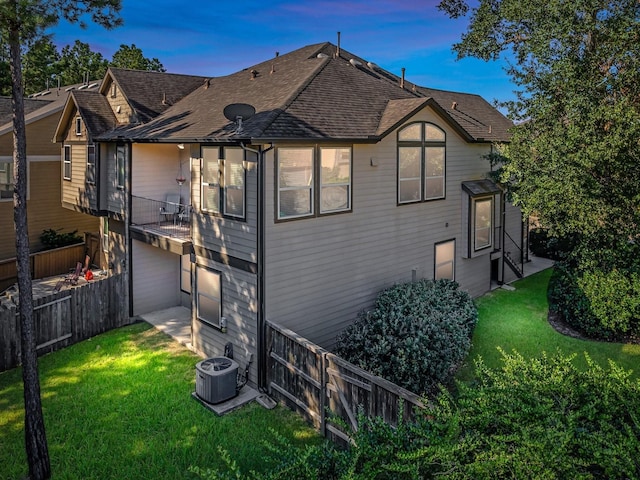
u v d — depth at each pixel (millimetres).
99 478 7844
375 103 13906
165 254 16062
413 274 14367
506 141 17000
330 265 12086
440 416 5621
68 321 13242
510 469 4594
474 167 16391
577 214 12266
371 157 12742
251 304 11023
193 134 12086
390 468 4777
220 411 9766
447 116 14477
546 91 13117
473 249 16016
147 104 16938
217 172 11664
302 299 11555
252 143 9969
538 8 13969
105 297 14320
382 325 10906
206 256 12219
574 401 5445
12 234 20625
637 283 12148
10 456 8469
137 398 10320
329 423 8984
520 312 15117
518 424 4980
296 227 11227
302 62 15609
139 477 7867
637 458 4426
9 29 7574
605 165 11844
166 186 16031
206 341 12531
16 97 7645
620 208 11898
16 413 9883
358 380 8391
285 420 9617
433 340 10492
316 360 9305
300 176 11195
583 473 4406
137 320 15367
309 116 11664
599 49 12633
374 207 13000
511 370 6395
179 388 10781
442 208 15180
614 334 12969
